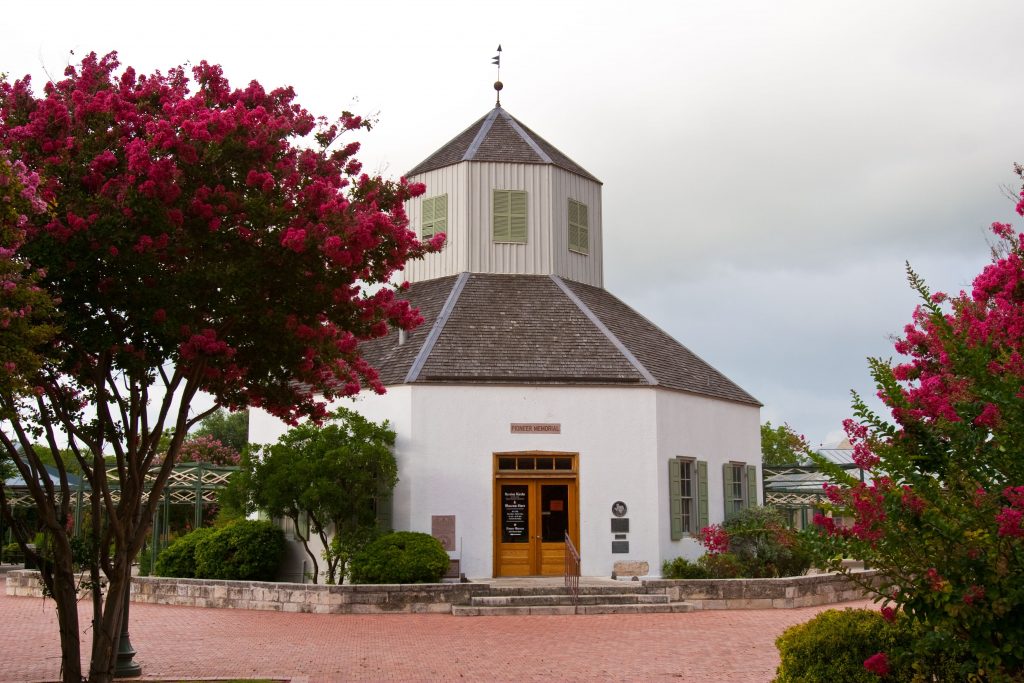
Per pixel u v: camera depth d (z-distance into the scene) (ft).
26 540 38.45
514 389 82.94
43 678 44.11
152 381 39.55
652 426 83.87
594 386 83.56
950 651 27.99
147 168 34.19
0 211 31.32
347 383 44.70
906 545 25.17
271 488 76.02
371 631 59.52
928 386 28.30
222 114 35.40
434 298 94.53
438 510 80.28
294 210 36.52
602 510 82.17
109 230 34.14
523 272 99.09
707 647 52.65
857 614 33.14
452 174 100.78
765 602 71.67
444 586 69.82
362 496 77.15
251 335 38.58
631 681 43.06
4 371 30.45
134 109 36.83
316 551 82.53
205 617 66.95
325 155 40.32
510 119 108.37
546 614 68.08
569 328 90.22
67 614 37.22
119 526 37.14
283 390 42.06
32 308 32.09
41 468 37.47
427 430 81.15
